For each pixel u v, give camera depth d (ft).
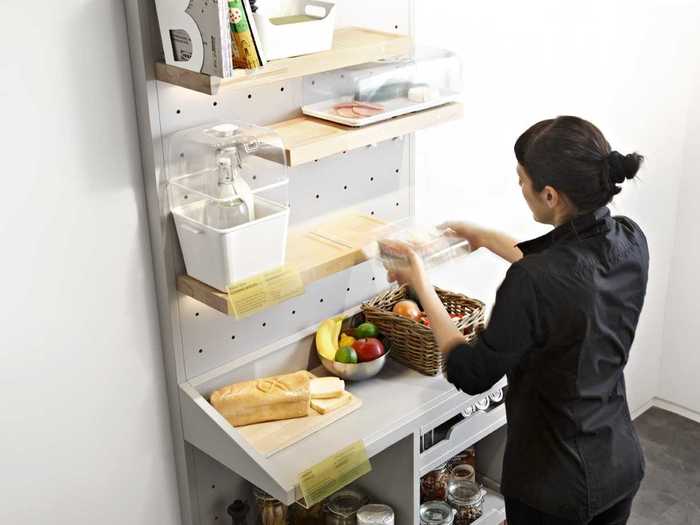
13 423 6.36
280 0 6.58
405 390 7.61
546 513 6.61
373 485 8.00
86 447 6.82
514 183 9.59
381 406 7.39
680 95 11.01
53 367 6.46
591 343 6.27
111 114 6.24
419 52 7.82
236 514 7.37
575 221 6.30
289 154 6.43
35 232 6.11
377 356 7.62
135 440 7.12
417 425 7.30
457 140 8.73
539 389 6.54
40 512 6.69
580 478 6.48
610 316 6.35
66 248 6.29
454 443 8.02
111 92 6.20
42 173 6.03
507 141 9.27
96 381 6.73
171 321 6.87
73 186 6.19
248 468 6.67
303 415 7.20
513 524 7.00
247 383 7.27
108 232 6.47
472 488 8.69
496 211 9.53
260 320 7.52
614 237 6.36
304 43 6.31
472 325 7.73
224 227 6.34
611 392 6.58
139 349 6.91
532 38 8.99
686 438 11.73
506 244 7.55
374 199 8.18
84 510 6.96
